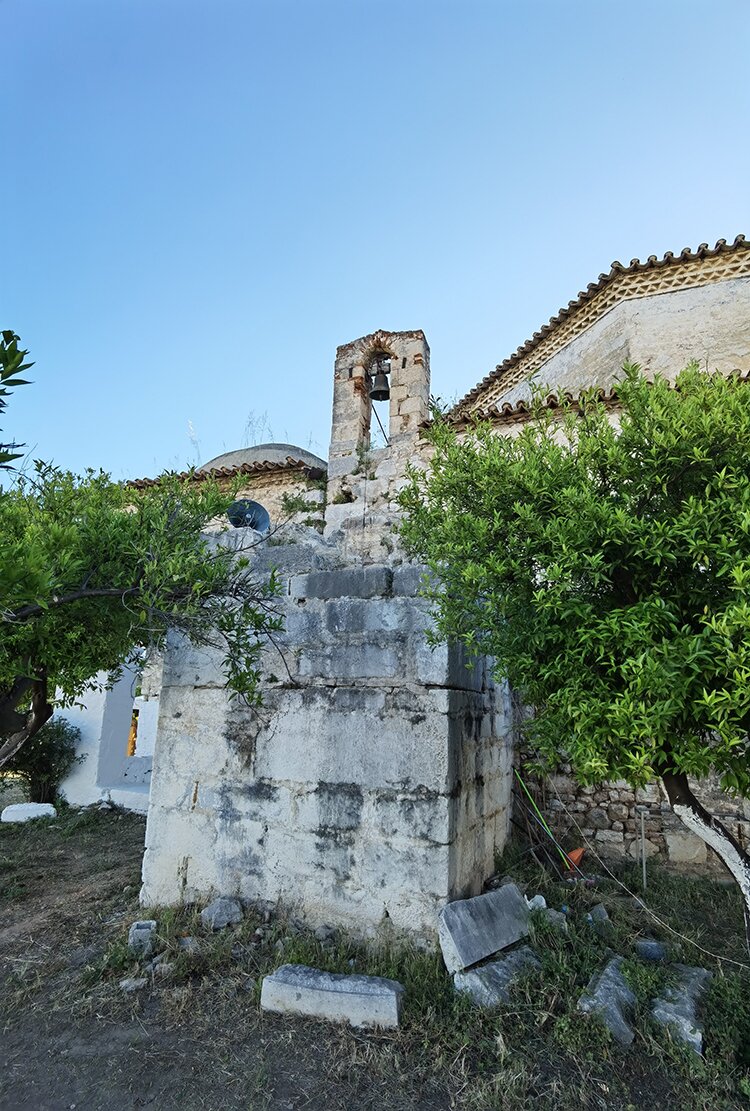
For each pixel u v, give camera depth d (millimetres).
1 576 2193
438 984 3807
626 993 3684
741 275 10469
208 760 5164
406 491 4230
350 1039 3379
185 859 5035
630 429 3385
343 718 4781
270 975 3785
